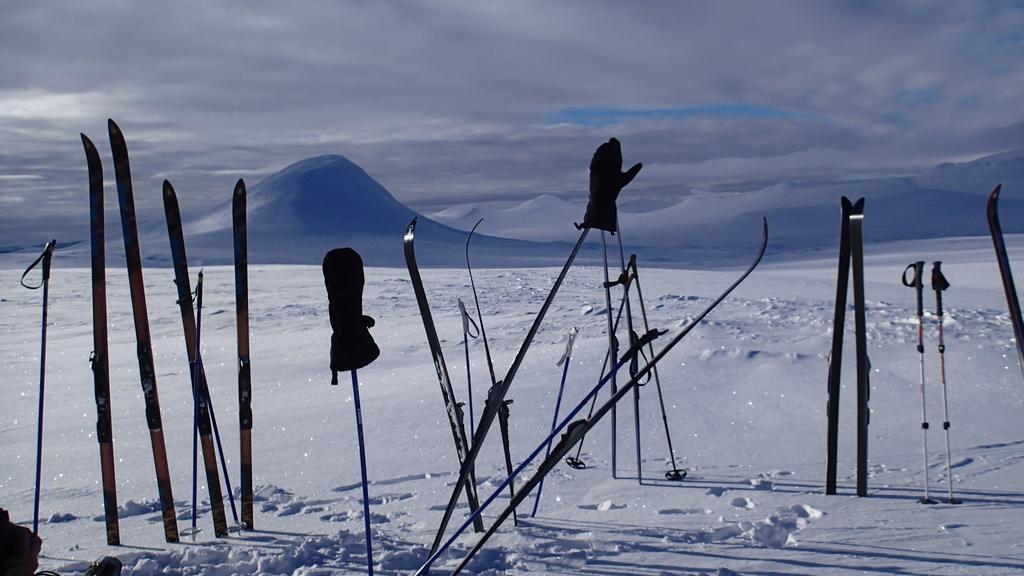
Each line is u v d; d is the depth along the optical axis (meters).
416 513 4.48
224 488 5.46
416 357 11.35
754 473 5.05
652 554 3.27
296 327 16.67
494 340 12.32
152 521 4.56
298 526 4.27
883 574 2.81
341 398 8.82
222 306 21.83
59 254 103.81
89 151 3.96
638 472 5.02
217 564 3.53
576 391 7.83
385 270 35.94
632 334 4.93
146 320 4.00
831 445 4.31
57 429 8.25
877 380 7.62
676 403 7.16
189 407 9.10
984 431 5.93
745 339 9.78
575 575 3.03
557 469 5.48
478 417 7.19
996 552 2.99
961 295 19.72
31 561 1.92
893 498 4.10
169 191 4.14
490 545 3.55
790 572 2.91
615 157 3.19
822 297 18.88
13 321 20.33
